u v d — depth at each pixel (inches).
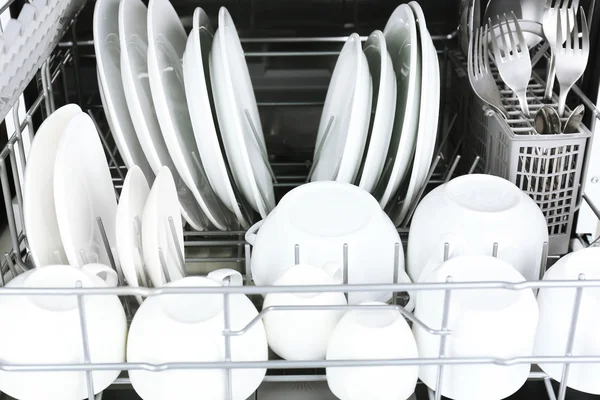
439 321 27.4
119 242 28.6
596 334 27.7
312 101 48.3
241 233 38.2
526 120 36.9
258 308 33.9
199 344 26.6
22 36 29.4
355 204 33.2
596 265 29.7
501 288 25.3
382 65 35.5
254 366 26.0
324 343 28.6
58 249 32.2
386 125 35.8
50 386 26.9
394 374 26.9
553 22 39.1
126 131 37.7
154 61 34.5
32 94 40.9
